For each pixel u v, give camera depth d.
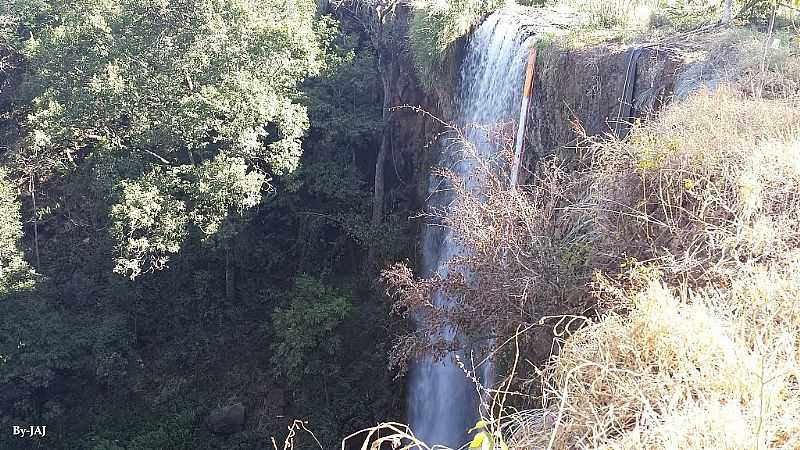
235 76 14.20
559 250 5.75
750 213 4.53
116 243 16.19
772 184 4.75
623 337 3.37
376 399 14.89
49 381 15.85
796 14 9.44
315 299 15.58
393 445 2.83
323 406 15.11
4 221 16.39
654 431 2.55
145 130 15.02
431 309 7.03
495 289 6.02
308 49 15.83
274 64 15.01
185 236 15.52
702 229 4.60
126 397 16.42
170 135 14.66
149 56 14.62
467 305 6.63
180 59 14.32
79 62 16.36
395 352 7.82
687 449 2.52
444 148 14.80
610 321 3.65
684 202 5.16
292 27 15.28
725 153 5.19
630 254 5.11
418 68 15.70
